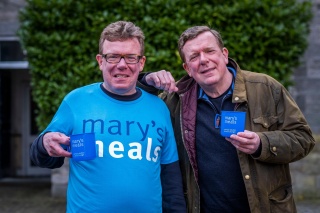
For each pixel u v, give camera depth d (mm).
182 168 3236
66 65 6965
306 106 7883
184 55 3188
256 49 6840
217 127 3148
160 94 3430
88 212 2814
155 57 6684
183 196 3074
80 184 2850
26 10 7016
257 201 3076
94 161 2822
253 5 6785
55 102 6906
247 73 3244
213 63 3096
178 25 6711
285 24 6902
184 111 3234
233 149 3115
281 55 6887
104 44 2912
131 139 2871
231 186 3123
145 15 6840
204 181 3166
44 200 8039
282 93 3154
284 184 3207
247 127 3105
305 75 7875
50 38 6895
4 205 7758
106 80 2924
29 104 10570
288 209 3162
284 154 3021
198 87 3270
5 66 8930
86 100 2951
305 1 7078
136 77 2943
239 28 6766
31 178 10352
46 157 2930
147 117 2965
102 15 6855
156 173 2938
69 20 6883
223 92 3201
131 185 2818
